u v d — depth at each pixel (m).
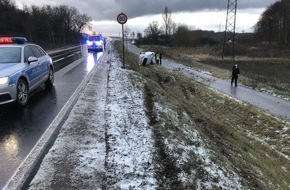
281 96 21.14
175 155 7.03
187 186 5.93
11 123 7.89
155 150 7.09
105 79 15.36
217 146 9.76
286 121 15.27
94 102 10.34
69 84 13.46
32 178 5.27
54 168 5.63
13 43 10.48
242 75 32.62
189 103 17.06
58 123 7.91
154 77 23.88
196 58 55.16
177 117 10.84
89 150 6.45
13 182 5.11
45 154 6.13
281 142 13.58
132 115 9.38
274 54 62.72
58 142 6.73
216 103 19.83
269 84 27.02
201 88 23.50
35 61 10.00
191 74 32.09
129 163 6.19
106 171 5.75
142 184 5.55
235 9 60.88
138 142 7.31
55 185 5.12
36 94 11.26
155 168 6.24
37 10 109.94
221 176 6.80
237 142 12.06
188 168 6.61
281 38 103.69
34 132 7.28
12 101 8.66
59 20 119.19
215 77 30.62
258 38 119.38
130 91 12.84
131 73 18.38
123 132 7.77
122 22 18.81
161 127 8.78
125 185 5.43
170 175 6.18
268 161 11.42
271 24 117.94
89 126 7.86
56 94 11.28
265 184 8.52
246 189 7.06
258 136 14.52
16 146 6.48
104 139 7.10
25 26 84.81
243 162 9.48
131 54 45.94
